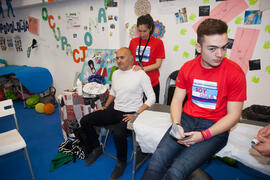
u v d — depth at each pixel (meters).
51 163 1.89
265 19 1.74
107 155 2.04
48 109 3.27
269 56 1.80
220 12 1.93
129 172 1.77
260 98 1.94
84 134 1.99
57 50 3.57
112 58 2.68
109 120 1.77
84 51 3.11
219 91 0.96
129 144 2.29
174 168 0.86
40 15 3.57
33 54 4.09
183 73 1.09
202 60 0.98
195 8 2.05
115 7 2.45
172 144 0.99
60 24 3.29
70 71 3.49
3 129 2.79
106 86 2.44
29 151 2.19
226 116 0.93
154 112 1.53
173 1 2.16
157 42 2.07
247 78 1.96
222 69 0.94
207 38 0.84
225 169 1.79
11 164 1.96
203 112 1.04
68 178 1.73
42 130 2.72
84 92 2.21
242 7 1.82
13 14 4.08
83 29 3.00
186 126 1.05
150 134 1.26
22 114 3.36
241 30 1.88
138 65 2.03
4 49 4.85
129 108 1.84
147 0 2.32
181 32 2.21
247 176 1.69
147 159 1.97
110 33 2.62
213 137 0.96
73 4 2.97
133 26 2.53
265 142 0.90
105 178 1.72
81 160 1.99
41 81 3.65
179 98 1.16
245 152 1.07
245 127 1.25
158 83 2.21
